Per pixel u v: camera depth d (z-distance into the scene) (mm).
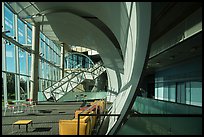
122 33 6359
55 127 7926
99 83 35656
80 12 12883
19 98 15602
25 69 17750
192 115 3432
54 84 22422
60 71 33406
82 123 5207
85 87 37312
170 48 5543
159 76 14312
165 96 12742
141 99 8461
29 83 18734
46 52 25172
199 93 7633
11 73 14062
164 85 13008
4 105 12781
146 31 3047
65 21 14453
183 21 4480
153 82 16297
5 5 12672
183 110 5113
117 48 15820
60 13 13227
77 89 36875
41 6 12984
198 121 3467
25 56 17672
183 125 3531
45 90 21156
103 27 14516
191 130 3459
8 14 13469
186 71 9133
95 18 13891
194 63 8156
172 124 3561
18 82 15469
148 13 2986
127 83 4422
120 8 5277
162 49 6215
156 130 3562
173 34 5145
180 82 9969
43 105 17328
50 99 21953
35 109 14250
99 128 6508
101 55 19969
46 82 24703
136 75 3477
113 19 7234
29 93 18547
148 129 3578
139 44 3240
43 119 9914
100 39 15969
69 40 19719
